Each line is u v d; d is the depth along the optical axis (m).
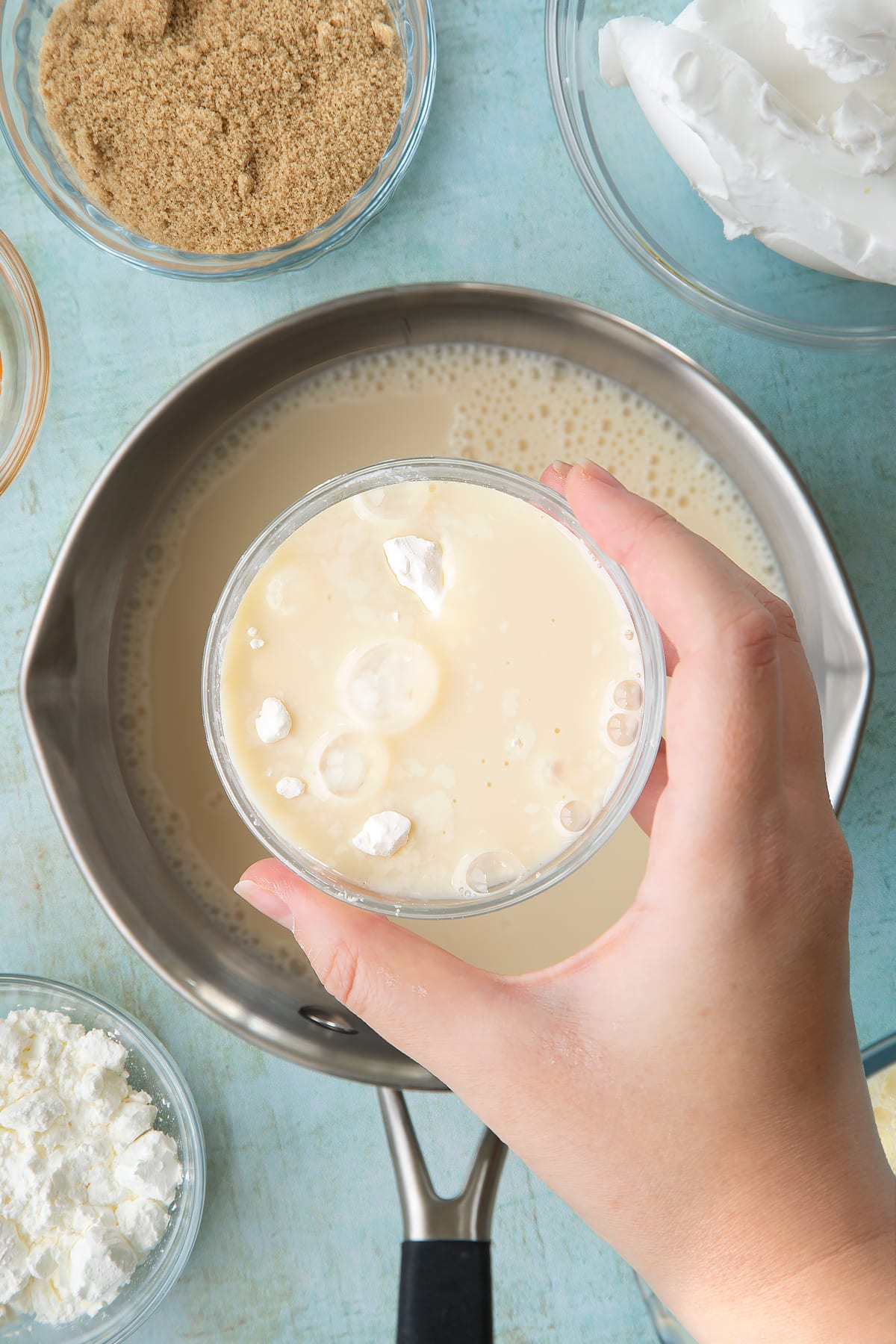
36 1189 0.43
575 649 0.36
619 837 0.42
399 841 0.35
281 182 0.43
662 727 0.36
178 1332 0.45
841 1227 0.34
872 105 0.39
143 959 0.41
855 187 0.40
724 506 0.43
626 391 0.42
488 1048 0.35
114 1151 0.44
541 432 0.43
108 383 0.44
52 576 0.40
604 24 0.43
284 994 0.42
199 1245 0.45
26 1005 0.44
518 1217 0.45
